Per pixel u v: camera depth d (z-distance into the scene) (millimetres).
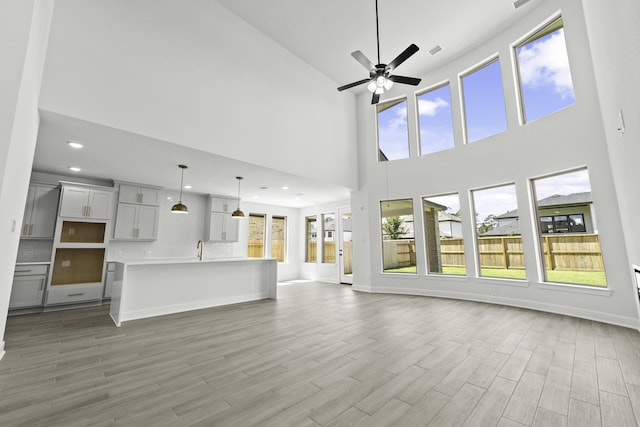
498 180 5082
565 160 4203
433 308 4688
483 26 4953
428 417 1691
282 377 2225
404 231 6453
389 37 5176
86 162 4535
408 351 2764
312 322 3854
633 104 1816
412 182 6277
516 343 2973
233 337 3223
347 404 1840
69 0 3115
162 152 4121
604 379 2156
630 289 3537
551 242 4465
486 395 1942
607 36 2307
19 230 2781
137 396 1945
